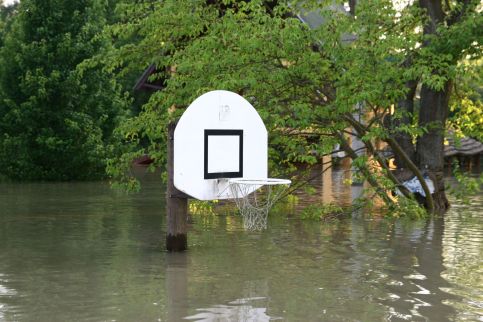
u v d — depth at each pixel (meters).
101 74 35.00
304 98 18.00
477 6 20.50
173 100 17.64
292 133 18.30
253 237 14.78
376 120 18.06
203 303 9.25
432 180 20.28
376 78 16.58
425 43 20.22
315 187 27.45
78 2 35.00
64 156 32.72
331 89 18.38
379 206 20.59
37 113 33.19
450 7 20.94
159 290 9.99
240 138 13.27
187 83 17.33
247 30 16.62
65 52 34.00
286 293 9.83
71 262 12.08
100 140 33.06
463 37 17.80
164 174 18.55
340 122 17.69
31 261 12.17
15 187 28.25
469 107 22.80
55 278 10.81
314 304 9.21
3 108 34.88
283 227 16.27
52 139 32.44
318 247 13.58
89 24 34.72
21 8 35.00
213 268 11.56
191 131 12.61
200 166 12.75
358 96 15.76
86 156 32.59
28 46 34.00
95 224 16.81
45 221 17.34
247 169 13.40
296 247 13.56
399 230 15.88
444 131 20.47
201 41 17.05
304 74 17.05
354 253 12.98
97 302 9.30
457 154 44.22
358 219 17.80
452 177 36.00
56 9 34.59
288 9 18.09
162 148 18.75
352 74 16.59
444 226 16.62
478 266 11.80
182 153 12.56
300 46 16.73
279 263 11.99
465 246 13.77
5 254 12.84
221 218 17.67
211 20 18.55
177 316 8.62
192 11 19.02
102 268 11.56
